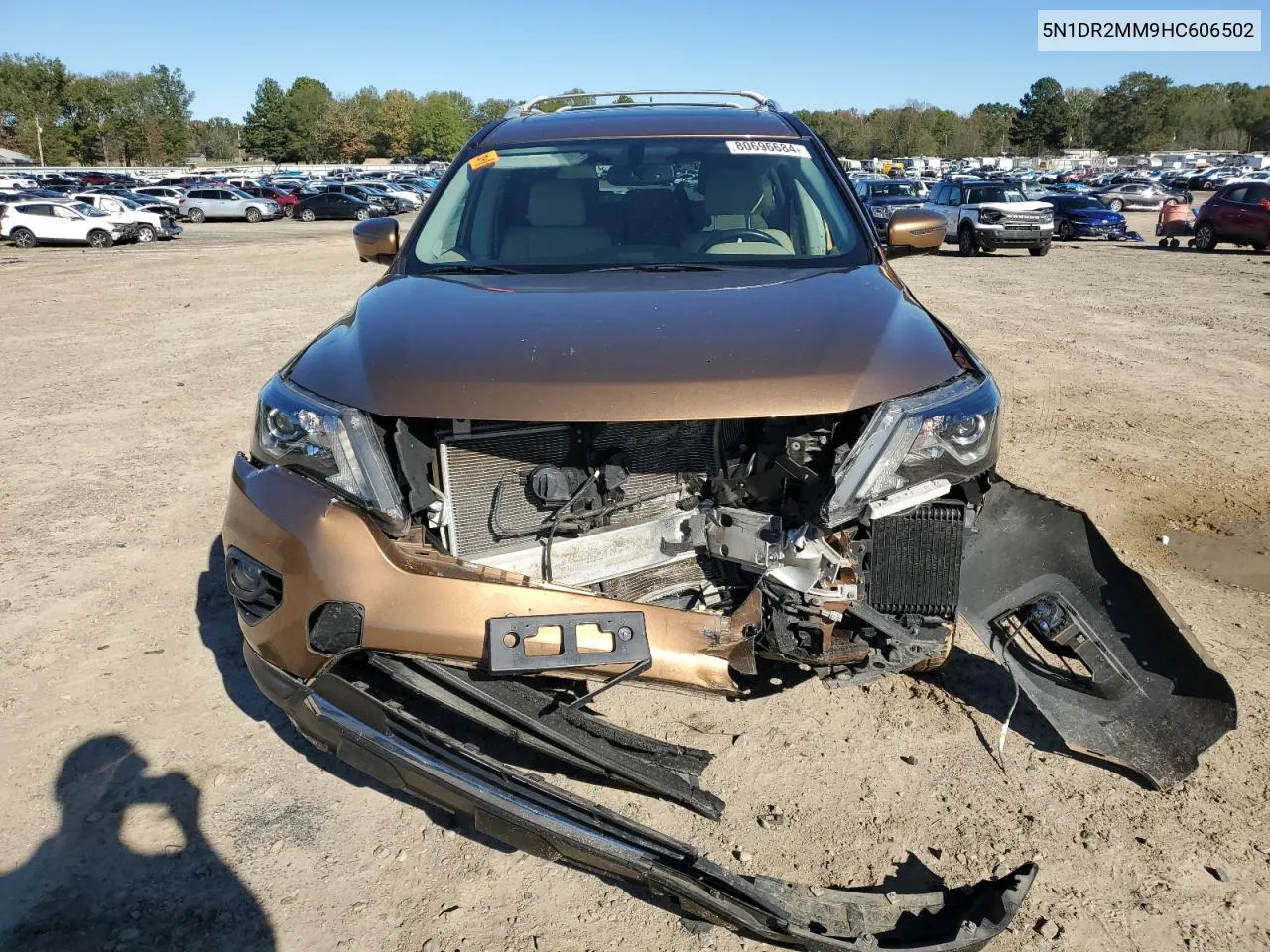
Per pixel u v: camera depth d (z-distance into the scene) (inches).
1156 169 3198.8
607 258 130.3
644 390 87.5
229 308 528.4
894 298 112.7
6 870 100.8
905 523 99.1
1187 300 504.7
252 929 93.7
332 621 87.7
